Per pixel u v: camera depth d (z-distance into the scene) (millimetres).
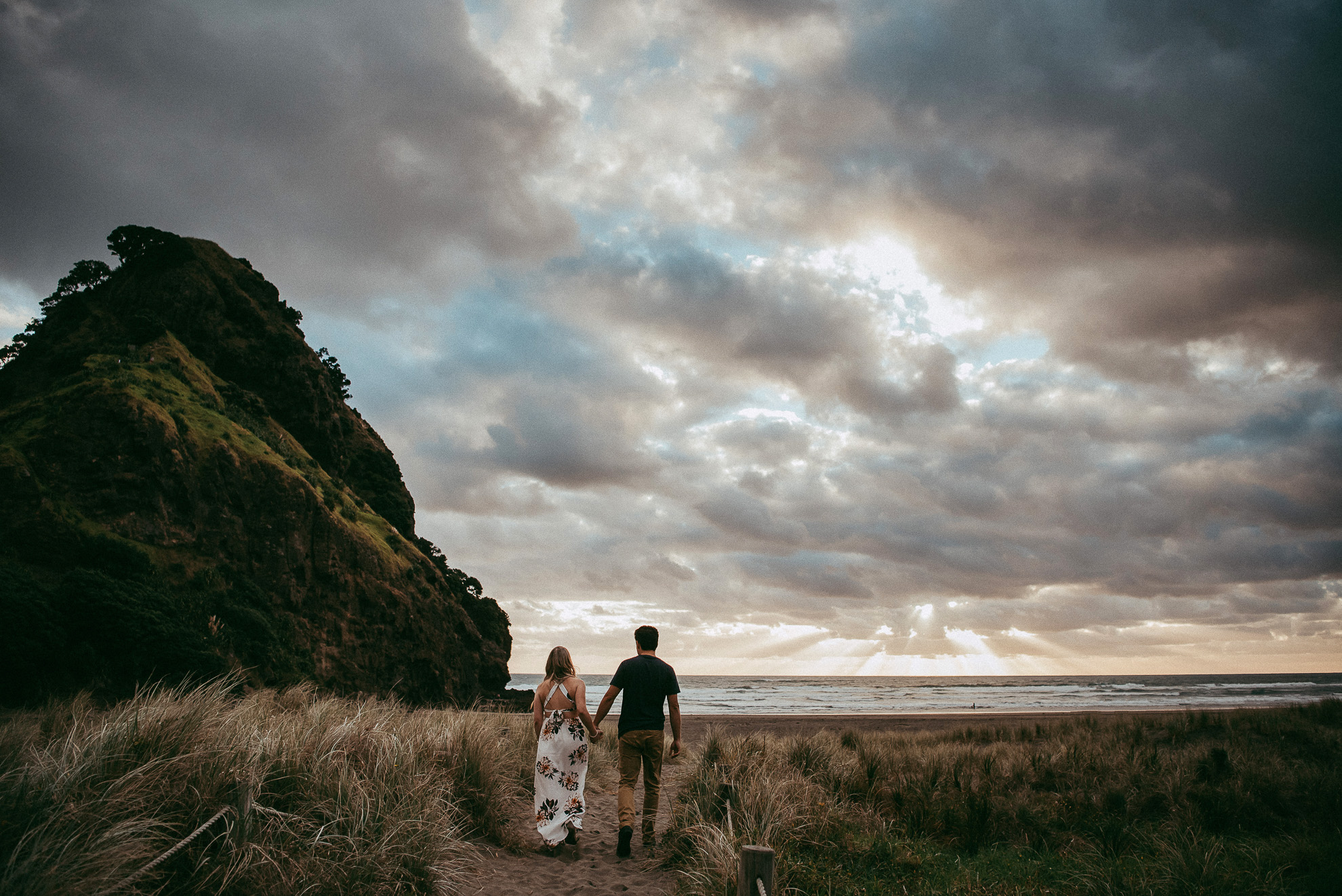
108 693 24656
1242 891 4863
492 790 6785
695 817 6199
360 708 7391
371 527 58688
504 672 64000
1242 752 10312
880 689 114562
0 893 2895
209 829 4102
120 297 55969
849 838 6008
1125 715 21531
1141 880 5062
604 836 7117
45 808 3490
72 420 36469
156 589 32281
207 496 40188
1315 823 7172
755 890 3445
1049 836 6902
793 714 43438
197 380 49938
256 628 36531
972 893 4895
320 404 66000
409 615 52062
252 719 5887
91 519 34062
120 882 3225
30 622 24188
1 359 53531
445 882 4668
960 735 17328
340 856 4352
